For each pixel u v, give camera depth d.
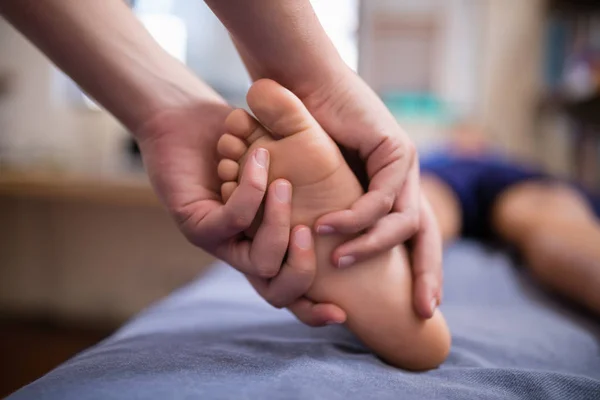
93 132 1.67
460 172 1.20
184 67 0.51
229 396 0.39
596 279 0.63
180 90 0.49
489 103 1.74
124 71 0.48
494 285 0.74
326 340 0.51
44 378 0.42
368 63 1.77
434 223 0.51
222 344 0.48
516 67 1.72
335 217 0.45
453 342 0.53
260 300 0.62
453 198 1.15
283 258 0.46
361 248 0.46
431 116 1.74
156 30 1.69
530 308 0.66
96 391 0.39
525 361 0.51
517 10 1.70
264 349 0.48
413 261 0.50
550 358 0.52
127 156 1.59
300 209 0.45
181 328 0.53
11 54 1.68
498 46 1.72
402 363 0.49
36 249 1.64
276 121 0.44
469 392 0.42
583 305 0.65
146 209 1.59
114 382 0.40
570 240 0.71
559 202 1.05
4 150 1.62
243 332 0.52
